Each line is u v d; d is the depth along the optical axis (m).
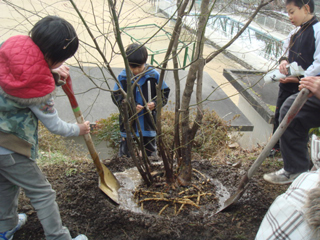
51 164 2.76
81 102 5.14
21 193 2.32
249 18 1.82
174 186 2.36
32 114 1.54
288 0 2.66
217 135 4.10
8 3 1.65
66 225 2.06
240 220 2.14
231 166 2.78
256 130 5.20
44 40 1.41
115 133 3.99
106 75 6.06
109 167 2.69
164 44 8.30
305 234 1.04
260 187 2.45
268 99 5.20
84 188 2.36
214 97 5.85
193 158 3.06
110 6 1.50
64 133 1.69
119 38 1.50
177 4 1.77
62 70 1.77
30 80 1.36
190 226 2.04
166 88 2.96
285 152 2.41
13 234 1.98
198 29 1.85
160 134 2.15
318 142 1.71
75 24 5.49
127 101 1.86
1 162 1.53
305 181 1.15
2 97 1.42
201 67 2.01
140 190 2.31
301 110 2.22
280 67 2.92
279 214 1.13
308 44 2.74
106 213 2.12
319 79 1.75
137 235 2.01
